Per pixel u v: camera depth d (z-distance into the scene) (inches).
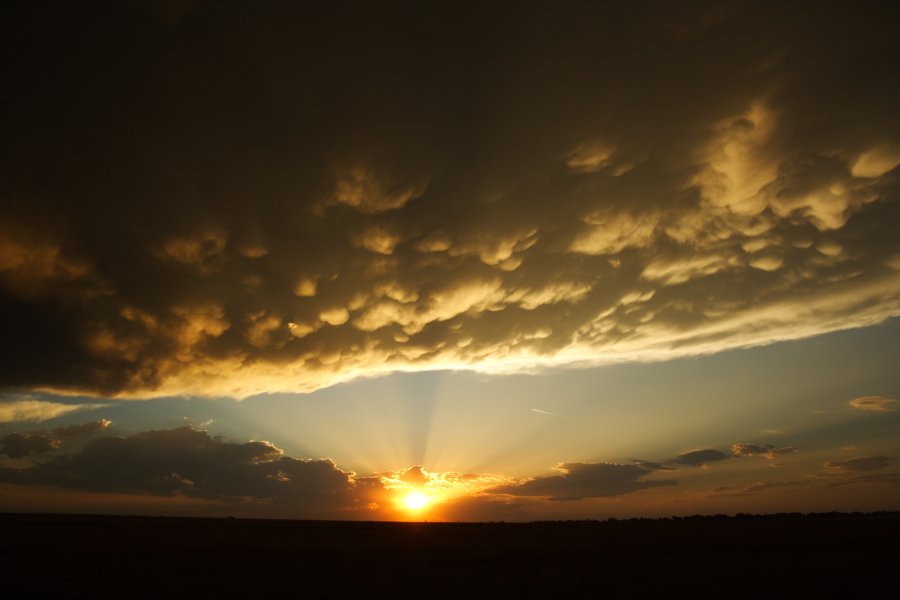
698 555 1258.6
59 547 1348.4
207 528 2423.7
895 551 1279.5
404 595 758.5
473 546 1524.4
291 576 925.8
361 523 3609.7
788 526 2615.7
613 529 2635.3
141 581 860.0
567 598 745.0
